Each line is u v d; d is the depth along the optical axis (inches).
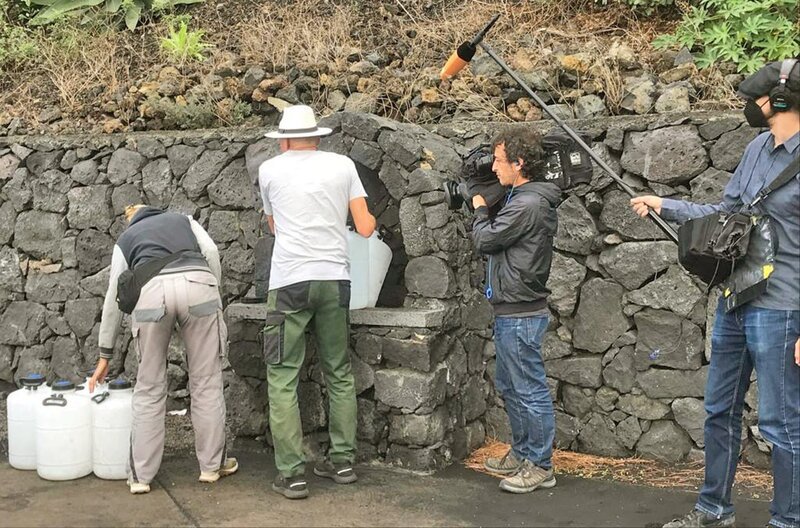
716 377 126.6
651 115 164.7
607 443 169.9
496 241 142.7
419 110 195.2
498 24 220.1
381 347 161.2
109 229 199.9
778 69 117.1
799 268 116.4
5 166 208.1
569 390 173.2
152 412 151.0
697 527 129.0
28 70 243.3
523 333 145.6
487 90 191.0
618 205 166.9
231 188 188.9
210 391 154.6
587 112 179.8
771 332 117.5
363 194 153.2
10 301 208.8
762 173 121.0
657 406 165.5
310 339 165.8
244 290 189.5
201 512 141.0
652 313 164.7
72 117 218.4
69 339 203.8
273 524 135.5
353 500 145.8
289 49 221.0
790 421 118.3
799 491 118.9
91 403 160.1
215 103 205.5
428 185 158.6
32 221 205.8
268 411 173.0
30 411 163.0
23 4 269.0
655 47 193.8
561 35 208.5
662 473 158.9
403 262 180.1
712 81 177.2
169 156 194.1
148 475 150.7
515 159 143.7
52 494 150.9
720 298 126.3
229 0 261.9
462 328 169.3
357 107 198.1
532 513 139.6
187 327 152.5
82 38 247.1
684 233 122.8
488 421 179.0
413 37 226.4
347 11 240.2
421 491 149.9
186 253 152.6
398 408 159.6
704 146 160.2
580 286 171.0
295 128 148.8
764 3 183.2
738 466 160.4
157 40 244.4
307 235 146.9
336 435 154.3
